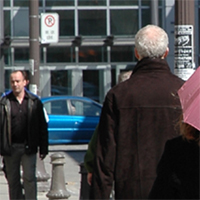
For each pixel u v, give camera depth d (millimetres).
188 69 24125
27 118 21391
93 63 69125
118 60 69438
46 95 68438
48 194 23641
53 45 65375
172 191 9586
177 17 24000
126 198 11305
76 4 69438
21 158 21531
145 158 11297
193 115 9367
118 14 70000
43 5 68875
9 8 67562
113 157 11383
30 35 34781
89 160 12773
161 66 11789
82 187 20500
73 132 48094
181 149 9531
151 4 47844
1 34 62594
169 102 11445
